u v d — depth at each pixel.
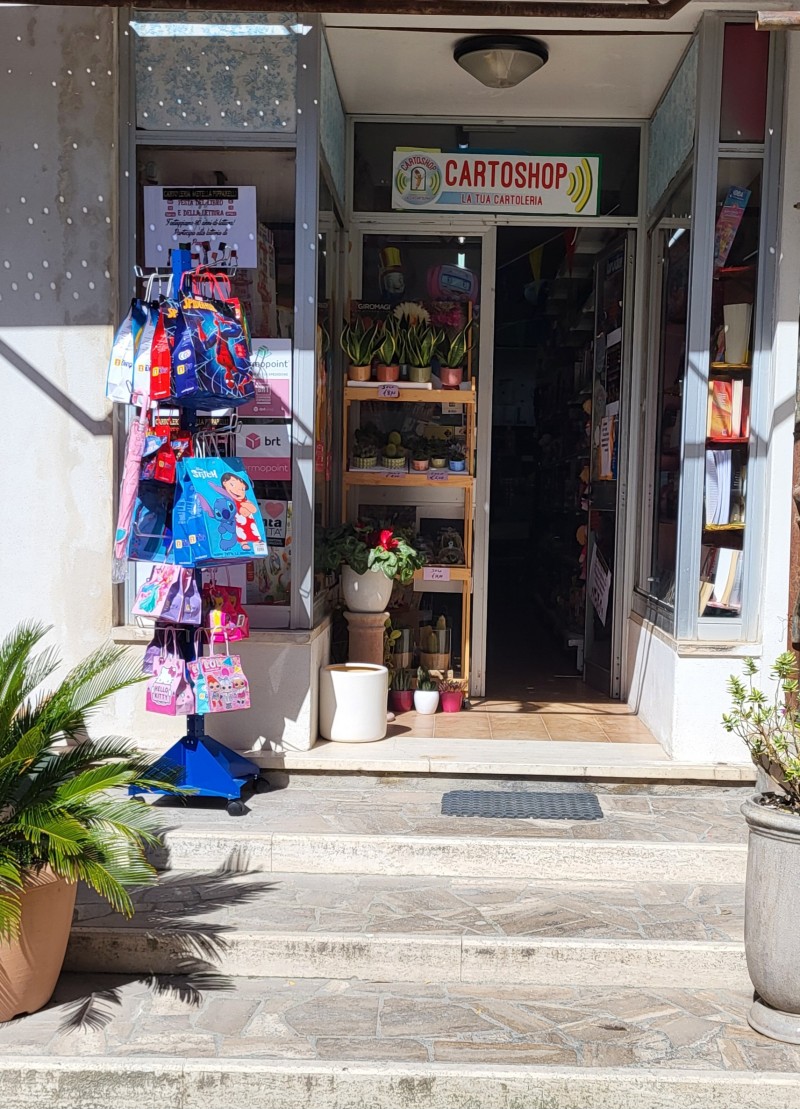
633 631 6.19
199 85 4.92
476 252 6.30
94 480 5.00
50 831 3.23
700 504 5.01
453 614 6.31
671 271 5.53
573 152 6.22
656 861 4.23
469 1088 3.09
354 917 3.88
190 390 4.13
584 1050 3.25
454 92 5.86
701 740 4.97
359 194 6.24
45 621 5.06
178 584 4.34
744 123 4.92
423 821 4.46
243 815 4.50
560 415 8.53
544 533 9.66
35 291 4.96
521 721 5.82
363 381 5.92
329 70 5.38
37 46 4.88
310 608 5.04
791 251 4.91
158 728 5.00
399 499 6.29
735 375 5.01
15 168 4.92
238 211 4.97
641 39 5.11
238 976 3.73
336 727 5.20
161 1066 3.11
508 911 3.96
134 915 3.86
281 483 5.03
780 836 3.29
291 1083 3.10
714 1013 3.52
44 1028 3.36
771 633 4.98
